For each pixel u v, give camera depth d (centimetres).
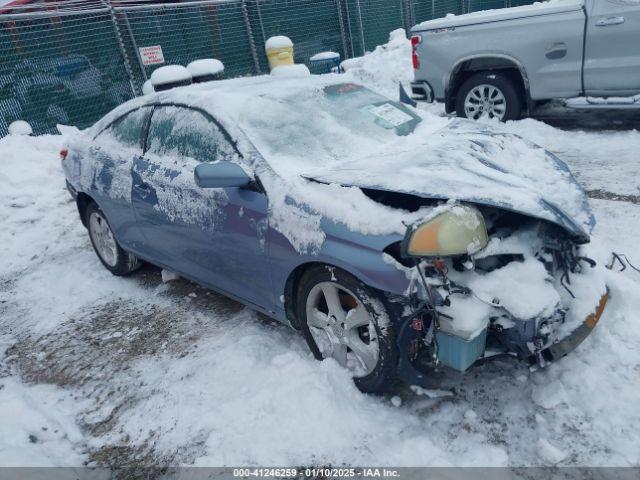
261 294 291
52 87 870
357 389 253
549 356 224
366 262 223
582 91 596
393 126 338
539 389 242
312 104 332
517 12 610
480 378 257
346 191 244
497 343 230
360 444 225
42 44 852
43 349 348
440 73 689
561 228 237
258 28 1117
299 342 304
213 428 247
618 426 217
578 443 213
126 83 956
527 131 625
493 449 216
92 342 347
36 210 612
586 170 500
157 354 320
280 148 289
